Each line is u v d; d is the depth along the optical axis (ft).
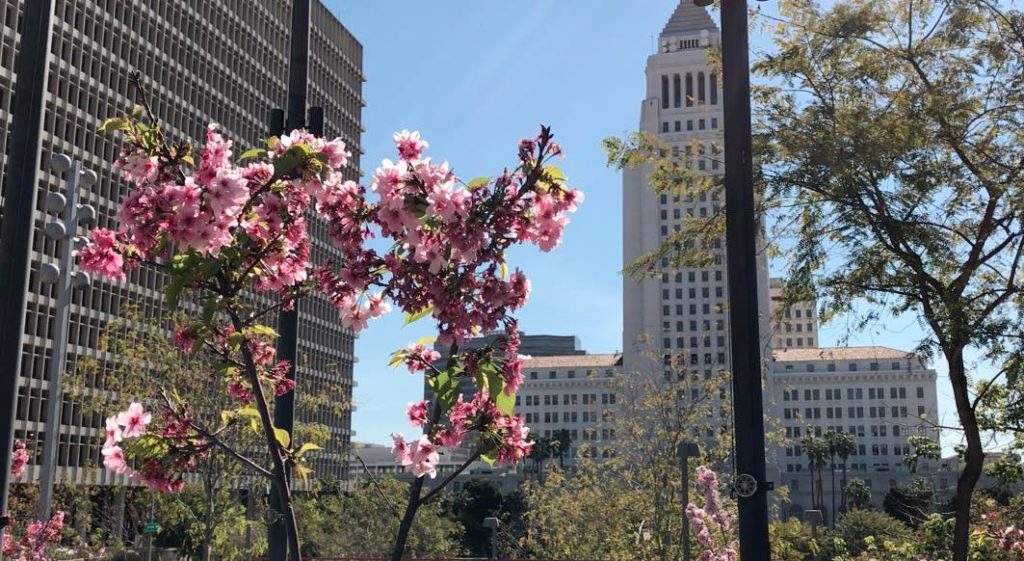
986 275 52.49
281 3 343.67
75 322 236.63
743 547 20.04
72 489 111.04
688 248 54.75
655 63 508.12
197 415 70.28
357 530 155.33
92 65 256.52
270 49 336.08
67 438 224.53
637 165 57.06
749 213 21.52
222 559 91.20
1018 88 48.01
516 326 15.58
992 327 43.27
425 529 158.51
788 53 50.65
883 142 45.60
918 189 46.39
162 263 16.63
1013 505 51.83
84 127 251.19
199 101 296.71
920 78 50.55
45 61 23.16
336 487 139.54
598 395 550.36
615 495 105.19
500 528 168.04
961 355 46.68
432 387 15.28
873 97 50.70
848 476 505.25
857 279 48.21
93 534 105.09
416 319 16.21
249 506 87.86
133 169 15.93
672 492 84.89
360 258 15.98
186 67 291.99
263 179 16.10
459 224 14.79
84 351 237.66
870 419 520.01
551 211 15.33
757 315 21.06
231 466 75.72
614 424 94.84
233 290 16.11
